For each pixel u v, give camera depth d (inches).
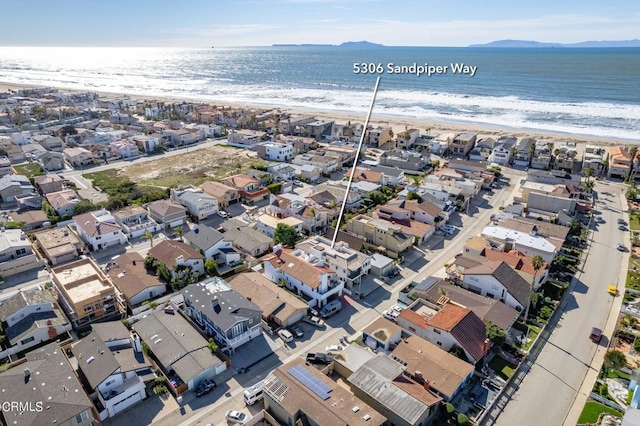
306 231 3277.6
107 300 2269.9
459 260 2714.1
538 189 3789.4
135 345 1913.1
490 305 2265.0
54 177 4158.5
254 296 2359.7
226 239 3053.6
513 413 1711.4
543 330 2181.3
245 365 1955.0
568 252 2997.0
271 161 5157.5
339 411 1525.6
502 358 2022.6
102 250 2992.1
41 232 3075.8
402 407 1601.9
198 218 3479.3
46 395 1592.0
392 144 5659.5
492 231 3036.4
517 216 3422.7
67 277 2415.1
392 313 2290.8
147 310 2315.5
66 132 6131.9
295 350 2062.0
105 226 3048.7
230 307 2103.8
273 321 2250.2
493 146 5447.8
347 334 2178.9
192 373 1817.2
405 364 1870.1
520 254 2741.1
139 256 2792.8
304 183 4382.4
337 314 2341.3
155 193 3841.0
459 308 2164.1
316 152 5132.9
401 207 3415.4
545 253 2755.9
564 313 2359.7
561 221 3356.3
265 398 1660.9
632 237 3230.8
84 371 1756.9
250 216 3535.9
